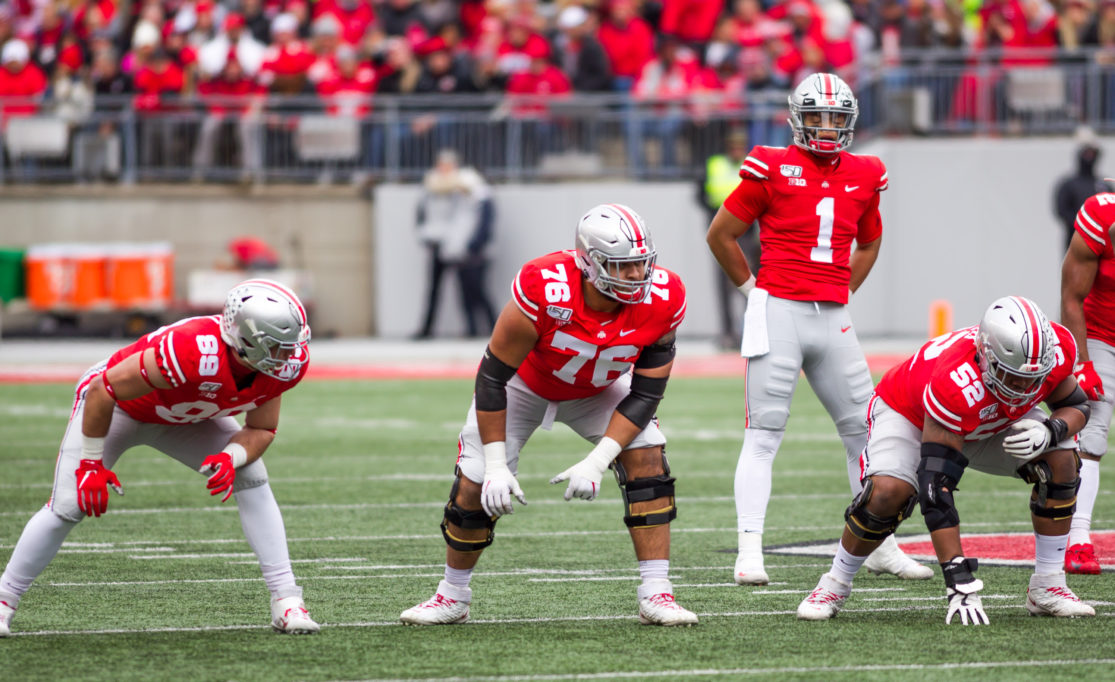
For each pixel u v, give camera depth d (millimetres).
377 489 35406
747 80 76188
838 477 37500
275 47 80062
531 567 26141
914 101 74438
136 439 20203
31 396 55625
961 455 20656
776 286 25266
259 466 20469
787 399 25188
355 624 21344
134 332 77000
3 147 78500
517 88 77688
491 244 78188
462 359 69438
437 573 25578
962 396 20094
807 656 19078
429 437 45125
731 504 33562
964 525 30312
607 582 24719
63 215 78625
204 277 77062
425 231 76688
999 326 19578
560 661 18828
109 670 18359
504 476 20188
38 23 86562
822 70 76438
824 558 27109
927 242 75125
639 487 21062
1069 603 21516
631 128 77000
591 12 79312
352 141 78750
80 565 26266
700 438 44531
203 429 20453
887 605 22781
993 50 74625
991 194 74625
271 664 18688
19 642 20000
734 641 20016
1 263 76062
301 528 30281
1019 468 21594
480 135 78000
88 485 19359
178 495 34750
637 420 20562
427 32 79812
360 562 26609
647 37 78812
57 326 78375
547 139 77562
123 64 81688
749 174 25234
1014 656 19031
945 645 19688
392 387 59625
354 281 80000
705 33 79000
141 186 78875
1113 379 25750
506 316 20062
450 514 21000
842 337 25375
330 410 52188
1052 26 75062
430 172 79000
